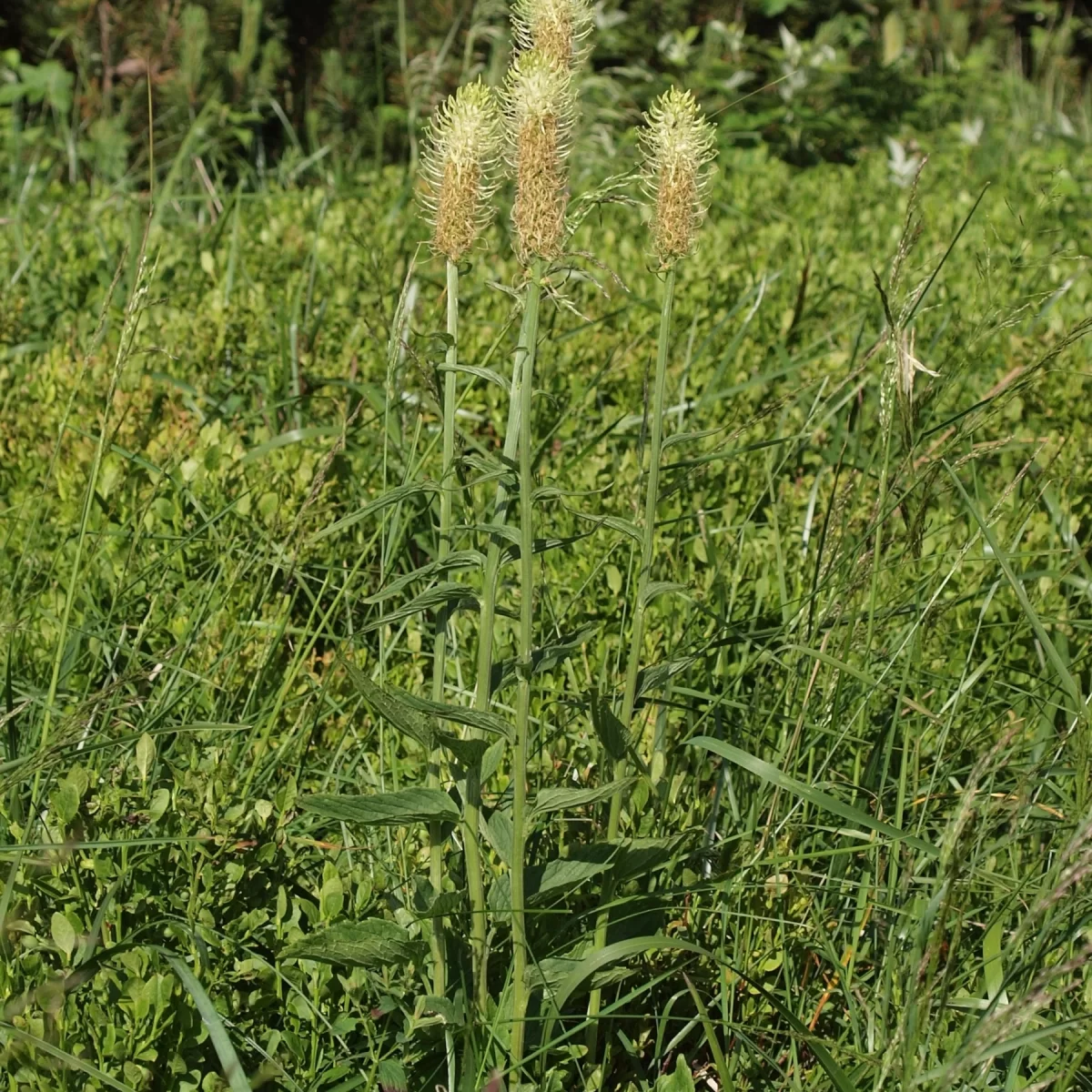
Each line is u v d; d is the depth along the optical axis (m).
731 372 4.67
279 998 2.21
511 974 2.19
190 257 5.66
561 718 2.85
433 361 2.21
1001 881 2.39
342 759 2.93
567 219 1.94
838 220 7.16
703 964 2.43
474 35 8.61
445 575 2.15
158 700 2.85
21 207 6.25
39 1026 2.02
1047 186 3.36
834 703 2.66
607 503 3.65
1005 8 13.16
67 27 8.44
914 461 2.76
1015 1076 2.16
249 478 3.72
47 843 2.26
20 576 3.26
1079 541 3.85
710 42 10.27
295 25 9.18
